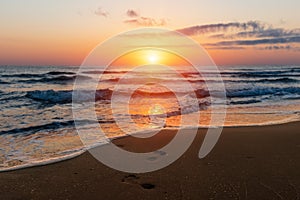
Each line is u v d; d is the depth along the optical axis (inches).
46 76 924.6
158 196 135.0
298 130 275.1
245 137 245.8
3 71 1239.5
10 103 426.9
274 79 987.3
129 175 159.6
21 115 335.3
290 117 354.9
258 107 434.3
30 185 146.5
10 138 235.9
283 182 150.6
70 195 136.0
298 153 201.5
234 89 645.9
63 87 681.0
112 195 136.2
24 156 191.2
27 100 455.2
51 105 412.8
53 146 214.2
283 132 265.9
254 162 181.9
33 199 132.0
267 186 145.6
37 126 278.2
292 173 163.2
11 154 195.2
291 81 971.3
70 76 917.8
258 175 160.1
